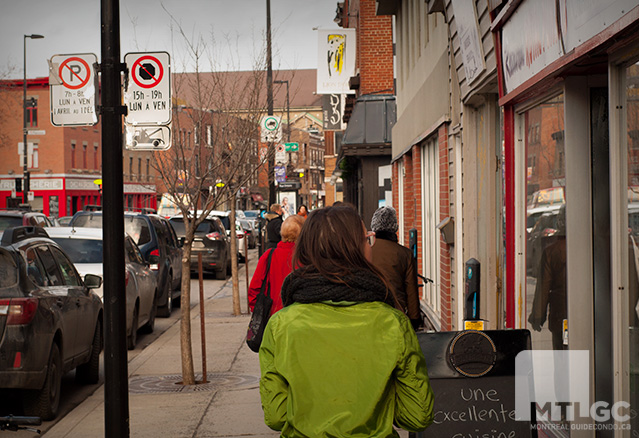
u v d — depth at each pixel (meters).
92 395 9.34
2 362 7.38
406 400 2.81
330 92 27.58
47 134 65.50
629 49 4.21
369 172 23.44
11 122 65.75
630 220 4.41
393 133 20.33
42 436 7.30
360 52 24.34
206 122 13.01
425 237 14.38
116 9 5.86
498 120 8.34
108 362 5.68
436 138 12.35
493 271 8.41
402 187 18.73
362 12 24.22
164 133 8.19
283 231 6.93
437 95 11.15
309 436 2.70
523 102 6.45
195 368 10.46
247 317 15.73
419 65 13.92
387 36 24.25
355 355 2.77
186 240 9.64
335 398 2.74
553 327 5.67
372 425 2.74
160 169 10.13
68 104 7.15
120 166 5.77
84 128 68.62
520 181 6.70
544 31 5.34
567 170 5.25
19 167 65.75
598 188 5.25
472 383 4.37
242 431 7.07
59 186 65.56
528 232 6.42
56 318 8.09
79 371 9.90
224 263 25.27
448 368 4.38
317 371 2.76
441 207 11.00
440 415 4.35
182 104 15.55
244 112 14.91
